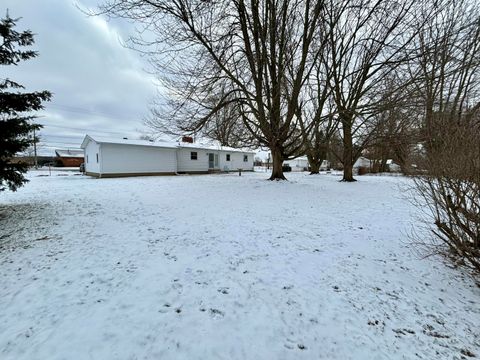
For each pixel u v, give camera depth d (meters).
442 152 2.70
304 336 1.90
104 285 2.67
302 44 10.74
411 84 8.66
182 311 2.21
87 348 1.77
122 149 18.44
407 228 4.71
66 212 6.26
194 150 23.70
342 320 2.09
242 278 2.83
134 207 6.87
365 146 13.77
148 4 7.90
